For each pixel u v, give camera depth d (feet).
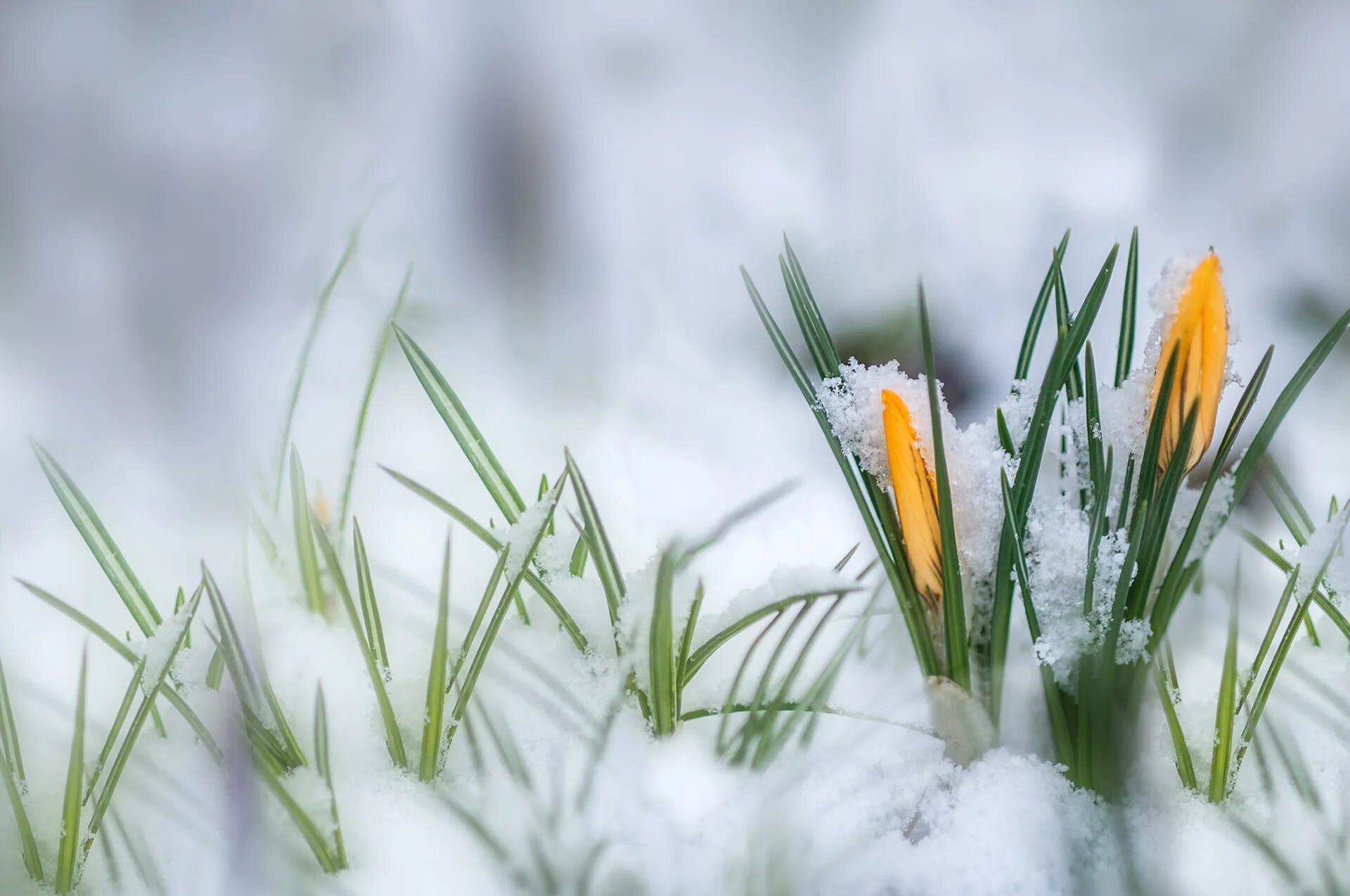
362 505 2.08
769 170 2.76
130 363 2.38
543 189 2.75
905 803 1.83
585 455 2.17
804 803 1.83
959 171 2.74
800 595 1.82
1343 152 2.69
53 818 1.85
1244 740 1.82
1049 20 2.86
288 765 1.84
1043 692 1.83
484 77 2.85
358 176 2.76
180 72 2.81
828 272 2.56
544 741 1.87
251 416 2.19
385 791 1.84
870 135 2.83
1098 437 1.84
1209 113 2.81
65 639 2.00
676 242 2.66
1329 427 2.14
